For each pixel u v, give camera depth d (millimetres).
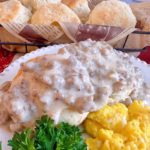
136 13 444
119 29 383
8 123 291
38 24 387
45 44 404
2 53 416
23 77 291
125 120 300
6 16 405
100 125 297
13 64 350
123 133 292
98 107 286
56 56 296
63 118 280
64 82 278
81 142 262
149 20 427
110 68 302
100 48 319
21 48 413
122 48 410
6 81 327
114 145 279
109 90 291
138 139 284
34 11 448
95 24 400
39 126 262
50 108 275
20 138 258
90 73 295
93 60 302
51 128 261
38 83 281
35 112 280
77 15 438
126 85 302
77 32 386
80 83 280
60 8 415
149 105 323
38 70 287
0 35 406
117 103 310
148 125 299
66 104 277
